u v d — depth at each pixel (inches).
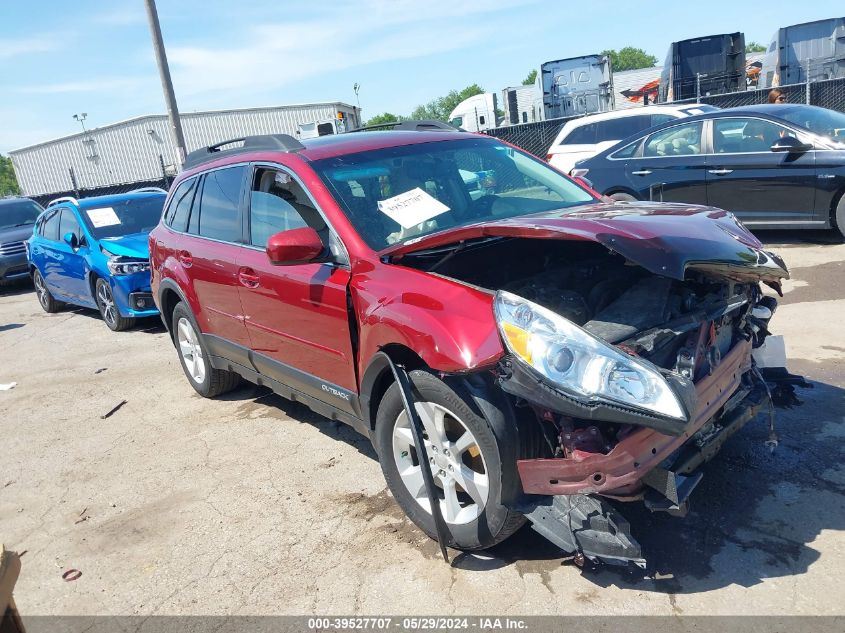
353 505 149.6
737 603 105.4
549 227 113.7
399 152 166.9
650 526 126.6
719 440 119.7
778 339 160.2
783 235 364.8
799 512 125.2
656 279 125.7
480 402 110.0
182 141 594.2
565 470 104.2
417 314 118.0
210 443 194.1
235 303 183.3
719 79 747.4
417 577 122.0
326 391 154.3
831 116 335.6
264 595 123.4
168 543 144.9
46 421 234.5
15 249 580.7
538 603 111.3
